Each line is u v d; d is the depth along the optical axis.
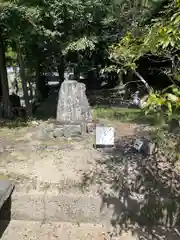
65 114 5.82
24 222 3.28
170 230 3.12
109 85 12.00
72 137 5.22
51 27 6.84
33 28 6.36
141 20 4.75
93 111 7.19
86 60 9.83
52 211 3.30
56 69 13.64
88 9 6.78
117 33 7.87
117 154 4.33
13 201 3.31
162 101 1.58
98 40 7.75
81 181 3.56
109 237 2.98
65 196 3.29
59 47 7.77
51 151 4.55
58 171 3.82
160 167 3.84
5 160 4.20
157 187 3.43
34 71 12.51
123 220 3.26
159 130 2.64
